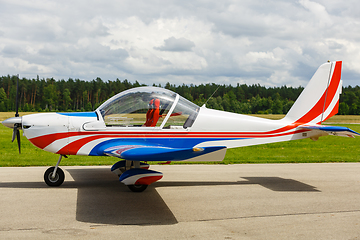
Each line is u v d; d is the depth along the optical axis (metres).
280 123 5.92
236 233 3.30
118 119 5.17
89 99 101.62
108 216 3.75
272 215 3.94
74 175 6.14
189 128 5.39
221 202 4.48
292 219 3.79
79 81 102.69
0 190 4.82
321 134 6.07
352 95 96.94
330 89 6.18
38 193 4.69
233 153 11.50
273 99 120.94
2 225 3.35
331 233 3.36
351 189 5.41
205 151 3.78
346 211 4.15
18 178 5.73
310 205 4.41
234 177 6.35
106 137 5.09
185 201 4.50
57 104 97.94
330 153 11.77
